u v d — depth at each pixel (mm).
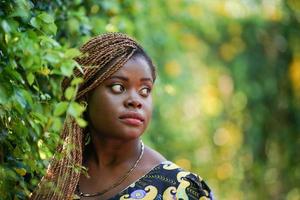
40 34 2980
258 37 10195
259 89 10078
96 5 4430
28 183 3137
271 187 9898
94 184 3119
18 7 2879
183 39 9117
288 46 10148
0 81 2736
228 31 10250
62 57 2670
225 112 10367
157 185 3086
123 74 3045
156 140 7223
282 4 9992
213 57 10398
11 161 3045
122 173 3117
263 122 10062
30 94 2881
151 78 3088
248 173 10008
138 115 3047
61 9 3770
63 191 3055
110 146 3107
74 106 2648
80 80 2670
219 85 10547
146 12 6477
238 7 10102
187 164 9648
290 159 9852
